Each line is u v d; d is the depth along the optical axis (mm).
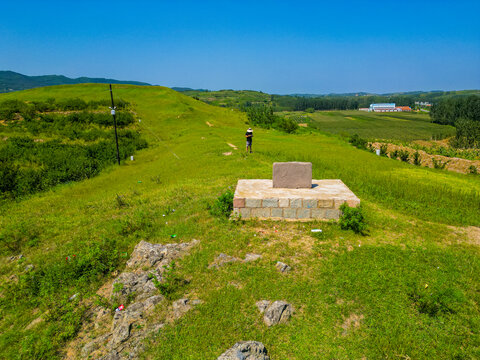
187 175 18281
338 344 5320
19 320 7141
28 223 12664
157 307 6285
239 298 6309
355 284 6617
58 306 7242
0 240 11195
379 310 5961
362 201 12484
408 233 9453
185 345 5367
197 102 61000
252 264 7480
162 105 50656
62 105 39438
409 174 18328
